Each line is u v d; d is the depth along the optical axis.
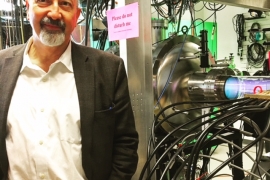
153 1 2.62
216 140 1.52
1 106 0.99
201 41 1.80
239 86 1.38
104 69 1.04
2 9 2.17
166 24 2.14
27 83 1.02
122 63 1.09
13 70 1.02
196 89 1.65
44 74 1.01
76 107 0.98
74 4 0.97
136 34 1.12
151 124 1.25
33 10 0.92
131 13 1.13
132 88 1.21
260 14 4.52
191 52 1.85
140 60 1.23
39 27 0.93
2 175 1.02
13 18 2.12
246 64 4.91
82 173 0.99
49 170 0.96
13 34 2.15
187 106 1.73
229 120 0.95
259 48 4.68
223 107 1.11
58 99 0.99
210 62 1.97
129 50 1.19
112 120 1.01
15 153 0.98
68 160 0.96
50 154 0.96
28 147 0.96
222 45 5.21
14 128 0.98
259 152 0.97
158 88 1.65
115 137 1.07
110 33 1.23
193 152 0.81
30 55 1.06
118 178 1.02
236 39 5.01
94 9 2.09
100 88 1.00
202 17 5.12
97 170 0.99
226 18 5.12
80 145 0.98
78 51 1.05
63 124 0.96
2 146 0.97
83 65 1.02
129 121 1.07
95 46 2.23
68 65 1.02
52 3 0.92
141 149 1.25
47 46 0.98
